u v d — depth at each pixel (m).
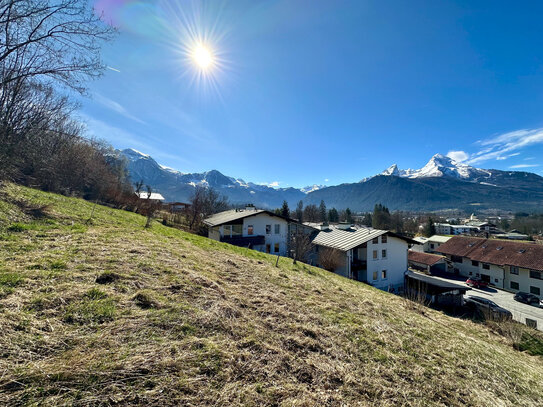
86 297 3.27
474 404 3.29
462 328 9.14
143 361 2.37
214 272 6.22
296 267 11.84
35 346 2.25
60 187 17.92
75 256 4.71
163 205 44.62
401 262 24.62
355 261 22.38
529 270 28.39
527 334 10.40
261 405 2.31
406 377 3.51
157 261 5.54
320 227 28.61
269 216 26.00
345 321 5.06
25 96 14.95
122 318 3.00
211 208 45.22
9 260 3.95
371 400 2.82
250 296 5.18
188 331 3.09
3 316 2.50
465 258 35.72
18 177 12.81
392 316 6.43
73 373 2.04
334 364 3.35
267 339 3.51
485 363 4.84
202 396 2.20
